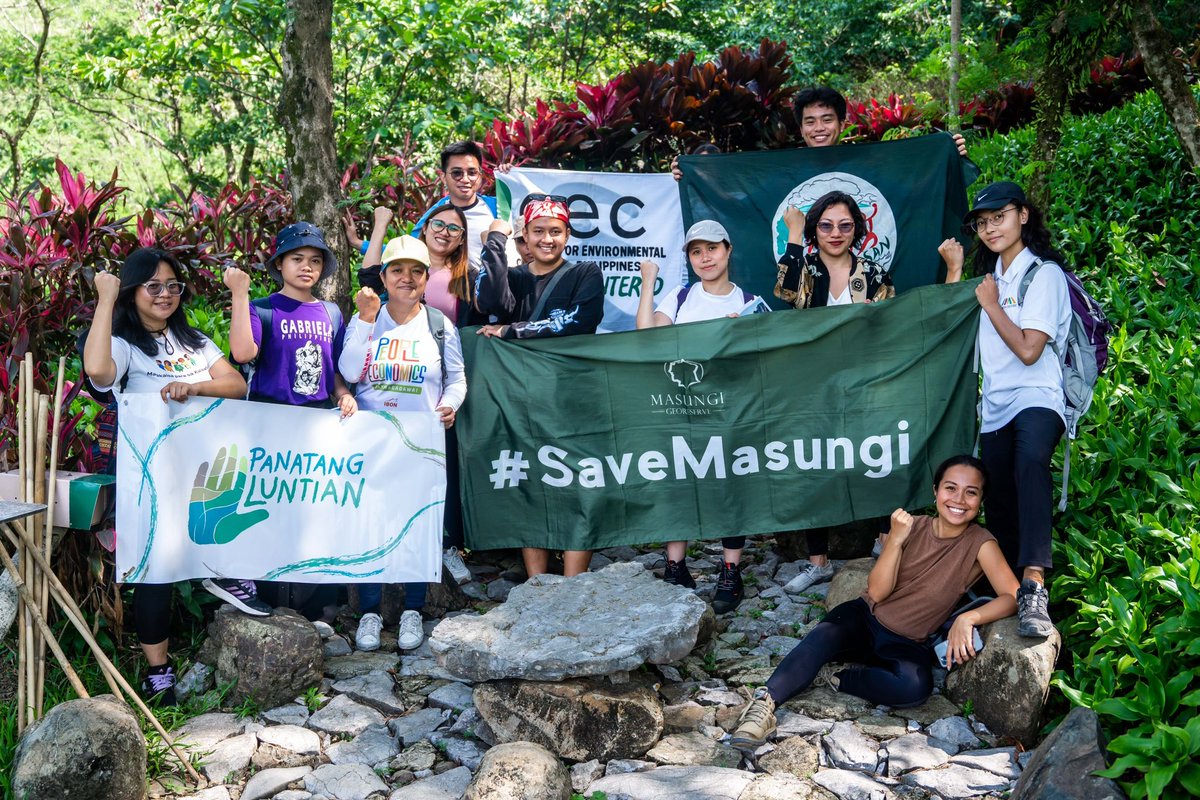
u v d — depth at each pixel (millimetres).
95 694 4102
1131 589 3893
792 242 5074
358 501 4598
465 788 3574
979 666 3867
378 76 13383
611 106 8000
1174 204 7215
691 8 19469
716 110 8281
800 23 19719
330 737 3965
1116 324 5996
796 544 5461
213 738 3910
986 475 4105
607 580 4355
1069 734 3254
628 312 6605
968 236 5863
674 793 3465
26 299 5738
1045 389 4207
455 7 12445
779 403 4887
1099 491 4527
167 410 4164
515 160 7992
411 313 4742
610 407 4934
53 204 6480
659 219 6539
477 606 5066
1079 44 6090
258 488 4422
